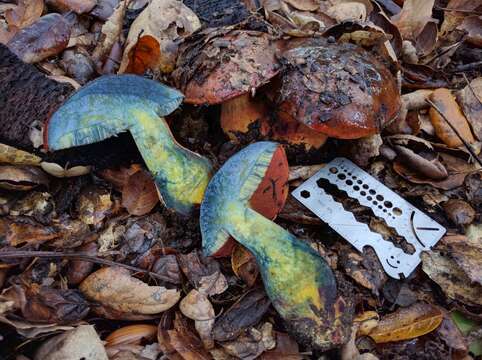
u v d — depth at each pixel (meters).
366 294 0.41
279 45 0.41
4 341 0.36
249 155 0.36
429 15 0.53
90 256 0.39
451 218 0.44
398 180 0.46
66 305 0.37
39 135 0.39
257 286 0.39
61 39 0.44
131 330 0.38
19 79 0.38
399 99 0.42
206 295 0.39
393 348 0.40
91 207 0.42
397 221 0.43
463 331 0.41
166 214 0.42
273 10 0.53
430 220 0.43
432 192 0.45
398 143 0.46
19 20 0.46
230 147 0.44
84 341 0.36
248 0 0.52
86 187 0.42
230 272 0.40
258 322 0.39
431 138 0.48
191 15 0.47
